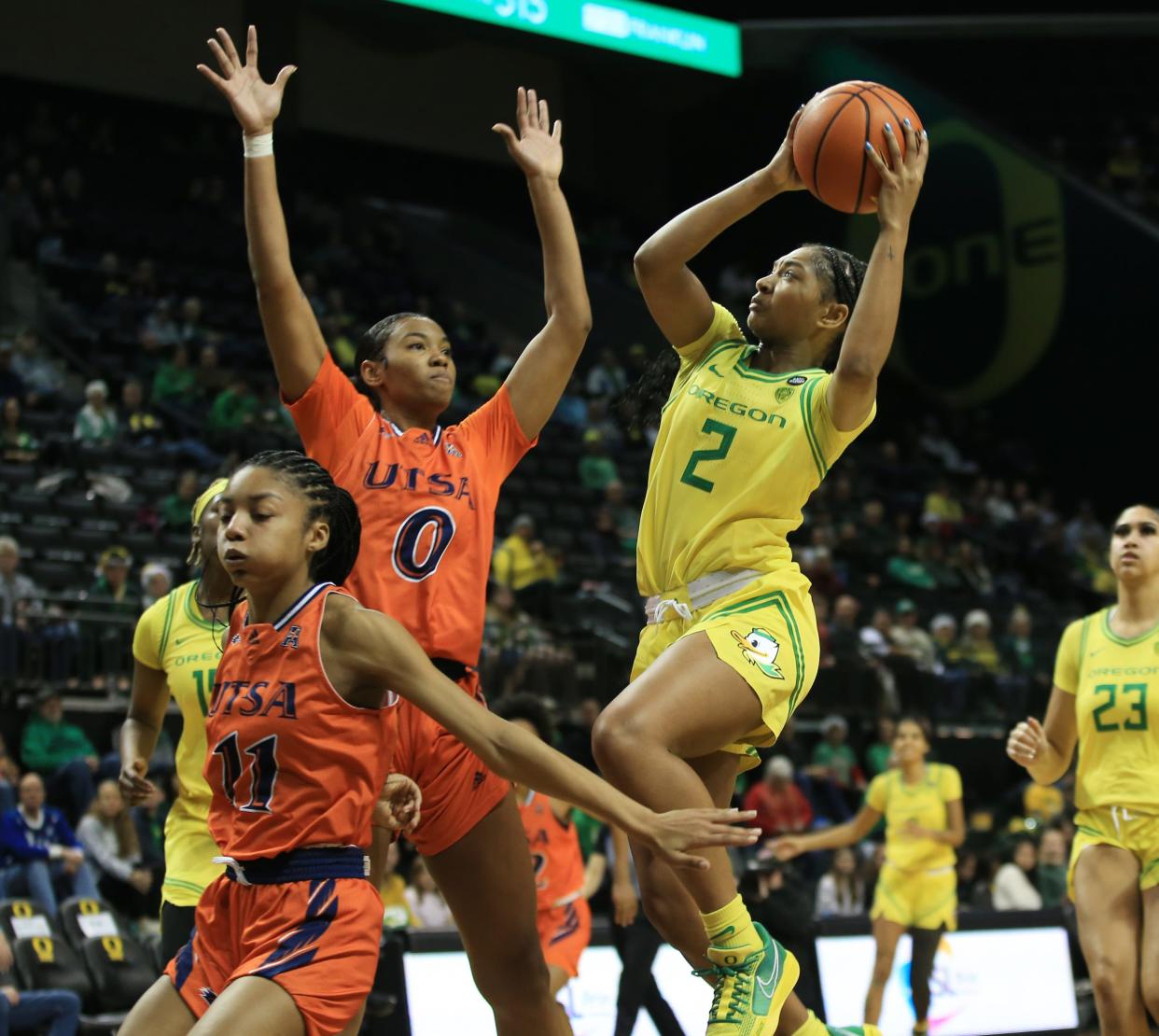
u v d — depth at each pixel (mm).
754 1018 3943
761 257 29125
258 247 4176
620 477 21375
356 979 3541
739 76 27531
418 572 4227
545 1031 4453
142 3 26578
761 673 4094
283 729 3609
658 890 4230
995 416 27266
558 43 25156
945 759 16062
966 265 27547
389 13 23594
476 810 4211
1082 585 22906
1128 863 6020
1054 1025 11430
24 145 24938
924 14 28891
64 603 13367
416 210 29781
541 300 27688
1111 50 29359
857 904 12445
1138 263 24734
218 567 5590
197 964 3730
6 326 20484
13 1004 8625
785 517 4348
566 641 15086
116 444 17031
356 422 4367
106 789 10664
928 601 19656
